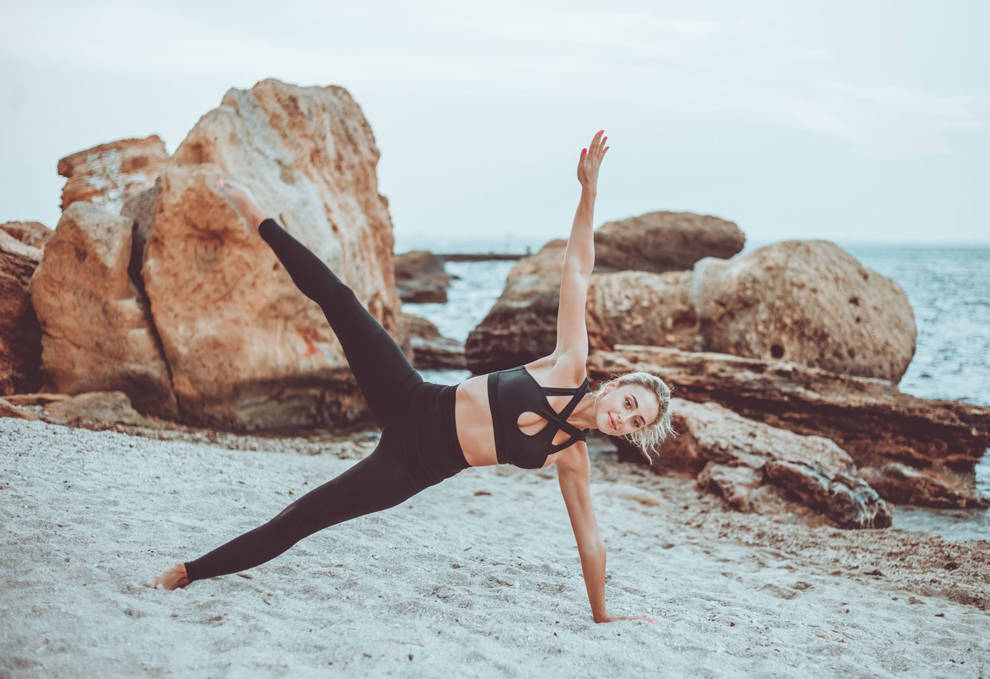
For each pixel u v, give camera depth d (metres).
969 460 10.37
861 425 10.62
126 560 3.91
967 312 34.12
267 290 10.48
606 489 8.35
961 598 5.30
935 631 4.42
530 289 16.91
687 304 13.59
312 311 11.12
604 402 3.61
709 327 13.30
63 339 10.20
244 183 10.45
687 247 24.14
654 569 5.54
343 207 12.53
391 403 3.65
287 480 6.41
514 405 3.56
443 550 5.09
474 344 17.00
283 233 3.86
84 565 3.76
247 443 9.07
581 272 3.78
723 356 11.48
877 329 12.94
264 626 3.38
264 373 10.69
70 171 15.17
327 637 3.37
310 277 3.77
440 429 3.57
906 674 3.68
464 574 4.54
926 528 8.27
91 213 10.20
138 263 10.60
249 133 11.05
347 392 11.83
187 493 5.35
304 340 11.12
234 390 10.57
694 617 4.19
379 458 3.64
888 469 9.62
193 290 10.25
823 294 12.91
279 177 11.18
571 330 3.72
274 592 3.90
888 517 7.99
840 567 6.12
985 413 10.28
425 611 3.81
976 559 6.40
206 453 7.15
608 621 3.90
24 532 4.04
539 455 3.61
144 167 15.11
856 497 7.82
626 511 7.64
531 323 16.56
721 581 5.32
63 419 8.82
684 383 11.15
